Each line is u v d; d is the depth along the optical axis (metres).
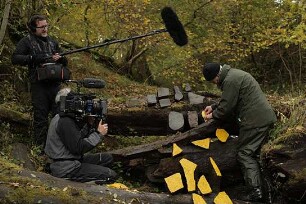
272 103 5.24
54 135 4.06
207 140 4.71
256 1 10.70
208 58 11.91
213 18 11.41
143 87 9.80
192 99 5.61
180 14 11.14
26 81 6.57
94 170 4.14
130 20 9.52
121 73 11.48
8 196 3.40
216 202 4.04
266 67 12.43
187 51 10.76
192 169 4.41
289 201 4.23
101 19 9.66
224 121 4.78
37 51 5.11
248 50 10.83
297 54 11.95
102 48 12.04
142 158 4.95
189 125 5.24
